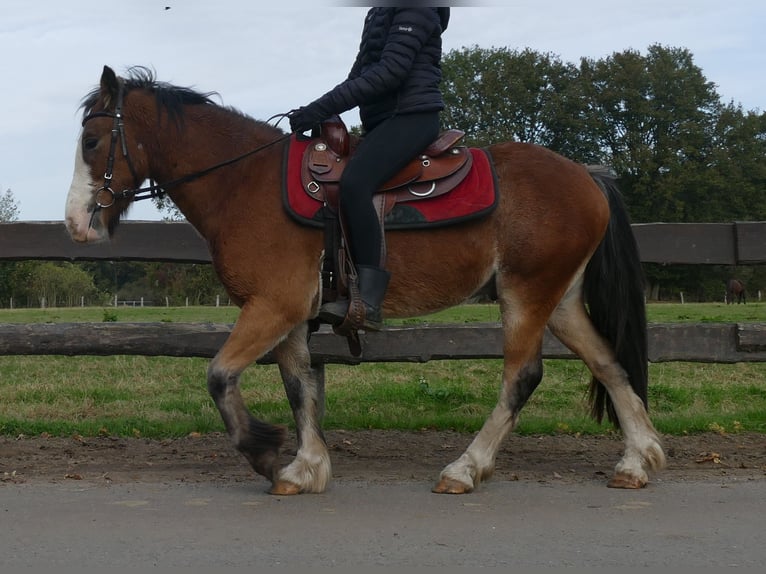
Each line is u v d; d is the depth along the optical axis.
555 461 5.80
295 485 4.82
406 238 4.93
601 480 5.23
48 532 4.07
